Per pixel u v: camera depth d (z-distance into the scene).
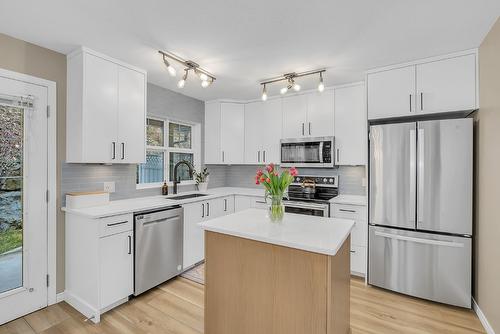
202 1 1.65
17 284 2.15
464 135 2.25
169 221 2.74
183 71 2.86
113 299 2.22
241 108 4.09
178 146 3.89
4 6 1.69
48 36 2.10
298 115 3.62
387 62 2.59
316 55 2.44
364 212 2.89
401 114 2.59
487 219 2.04
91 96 2.33
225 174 4.66
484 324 2.05
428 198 2.38
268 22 1.89
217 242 1.80
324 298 1.42
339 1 1.64
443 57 2.41
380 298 2.50
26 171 2.19
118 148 2.55
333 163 3.31
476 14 1.78
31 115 2.22
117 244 2.25
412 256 2.47
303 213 3.23
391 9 1.72
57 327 2.03
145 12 1.77
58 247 2.38
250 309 1.65
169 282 2.79
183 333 1.98
